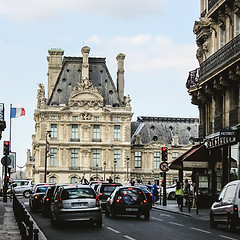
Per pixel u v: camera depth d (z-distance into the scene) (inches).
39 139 5629.9
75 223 1320.1
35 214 1721.2
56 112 5590.6
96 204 1185.4
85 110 5644.7
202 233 1037.2
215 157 1951.3
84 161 5620.1
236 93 1733.5
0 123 1943.9
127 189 1454.2
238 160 1676.9
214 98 1923.0
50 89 6063.0
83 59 5728.3
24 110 3048.7
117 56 5949.8
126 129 5674.2
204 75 1878.7
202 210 1833.2
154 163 5871.1
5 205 2095.2
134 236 983.6
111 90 5816.9
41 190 1857.8
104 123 5654.5
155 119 6097.4
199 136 2094.0
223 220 1096.2
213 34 1939.0
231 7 1718.8
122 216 1566.2
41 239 932.0
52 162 5585.6
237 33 1696.6
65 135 5605.3
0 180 3437.5
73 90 5654.5
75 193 1189.1
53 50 6033.5
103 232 1071.0
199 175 1955.0
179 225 1235.2
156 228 1154.0
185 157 2012.8
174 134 6033.5
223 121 1825.8
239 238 939.3
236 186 1063.0
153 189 2551.7
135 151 5841.5
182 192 2058.3
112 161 5664.4
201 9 2081.7
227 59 1660.9
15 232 1032.8
